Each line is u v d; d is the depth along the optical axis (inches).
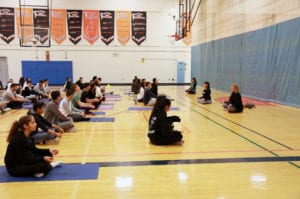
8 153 124.6
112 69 753.6
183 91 585.3
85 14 722.8
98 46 739.4
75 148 172.4
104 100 405.7
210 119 268.7
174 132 178.5
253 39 422.6
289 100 340.2
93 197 106.7
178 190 113.1
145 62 762.8
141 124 245.8
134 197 106.8
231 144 181.5
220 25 542.6
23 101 348.2
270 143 183.3
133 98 447.2
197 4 665.6
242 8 453.7
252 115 290.5
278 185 118.2
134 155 158.9
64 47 727.1
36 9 688.4
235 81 486.0
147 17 746.2
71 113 250.2
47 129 173.5
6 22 692.7
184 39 765.3
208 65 611.8
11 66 711.1
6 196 107.2
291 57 335.0
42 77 724.0
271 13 375.2
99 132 215.3
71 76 734.5
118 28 740.7
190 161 148.5
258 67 410.0
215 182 121.0
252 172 132.8
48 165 127.3
